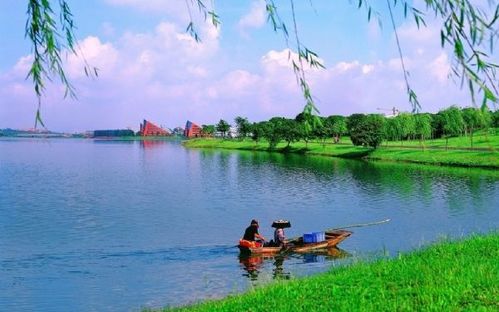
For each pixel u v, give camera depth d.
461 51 5.74
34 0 6.81
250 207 53.84
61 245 35.62
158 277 27.70
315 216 48.19
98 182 80.19
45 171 102.12
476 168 90.06
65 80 6.93
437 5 5.93
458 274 16.06
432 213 48.19
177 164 119.94
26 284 26.53
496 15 5.68
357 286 16.03
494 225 41.66
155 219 46.44
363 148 138.50
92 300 23.97
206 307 17.09
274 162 120.12
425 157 105.81
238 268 29.39
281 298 15.60
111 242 36.69
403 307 13.17
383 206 53.09
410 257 20.75
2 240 37.28
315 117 6.87
